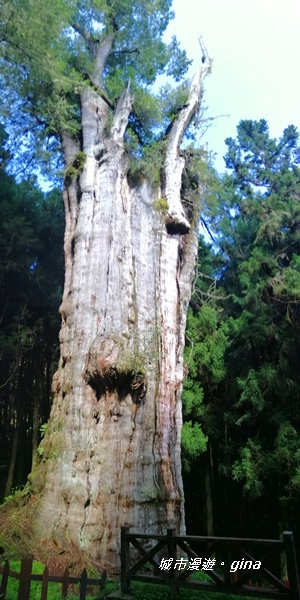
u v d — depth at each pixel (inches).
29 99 434.9
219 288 682.2
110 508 280.5
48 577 192.2
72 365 334.0
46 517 282.0
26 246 611.8
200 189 505.7
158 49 558.6
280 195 678.5
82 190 406.0
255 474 506.6
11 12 305.6
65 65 437.7
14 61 360.8
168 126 512.7
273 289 578.6
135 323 362.6
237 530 676.7
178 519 313.1
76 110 476.1
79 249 378.6
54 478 298.4
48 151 487.8
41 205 688.4
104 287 356.2
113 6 526.3
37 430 607.2
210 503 614.2
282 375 552.4
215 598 180.2
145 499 295.3
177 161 469.4
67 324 360.5
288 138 766.5
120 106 450.6
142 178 442.3
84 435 306.0
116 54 553.6
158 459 321.4
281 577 477.7
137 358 333.7
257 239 623.5
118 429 307.1
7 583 196.2
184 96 523.5
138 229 411.8
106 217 384.2
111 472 292.0
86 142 431.5
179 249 455.2
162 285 402.3
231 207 711.1
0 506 316.8
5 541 265.1
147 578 186.4
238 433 631.2
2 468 690.2
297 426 543.5
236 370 597.6
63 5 381.4
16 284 635.5
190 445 527.2
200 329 604.7
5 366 630.5
